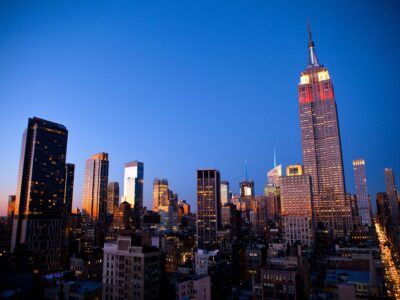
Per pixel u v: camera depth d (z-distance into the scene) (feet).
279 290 511.40
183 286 596.29
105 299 500.33
